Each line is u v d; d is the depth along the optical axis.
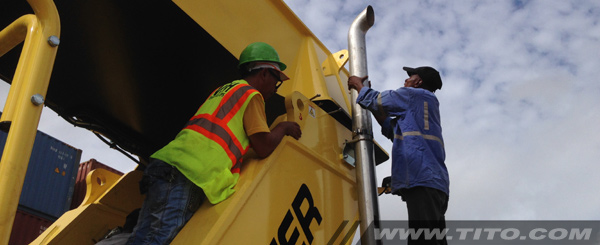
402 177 2.68
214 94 2.39
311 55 3.28
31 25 1.56
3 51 1.74
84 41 2.69
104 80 3.03
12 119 1.42
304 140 2.57
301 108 2.63
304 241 2.35
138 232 2.09
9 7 2.44
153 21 2.54
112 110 3.33
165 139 3.66
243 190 2.08
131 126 3.50
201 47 2.72
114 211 3.23
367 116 2.92
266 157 2.28
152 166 2.16
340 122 3.15
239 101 2.28
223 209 2.00
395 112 2.86
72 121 3.31
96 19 2.53
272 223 2.18
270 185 2.23
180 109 3.36
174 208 2.09
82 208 3.12
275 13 3.16
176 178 2.13
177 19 2.52
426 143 2.75
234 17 2.79
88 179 3.30
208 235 1.87
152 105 3.29
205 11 2.60
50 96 3.17
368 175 2.73
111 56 2.82
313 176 2.55
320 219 2.51
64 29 2.61
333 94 3.27
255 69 2.54
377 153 3.56
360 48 3.12
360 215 2.67
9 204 1.33
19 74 1.49
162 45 2.74
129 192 3.37
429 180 2.61
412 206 2.61
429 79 3.15
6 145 1.39
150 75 3.01
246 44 2.80
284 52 3.10
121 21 2.55
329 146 2.78
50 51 1.54
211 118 2.24
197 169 2.10
